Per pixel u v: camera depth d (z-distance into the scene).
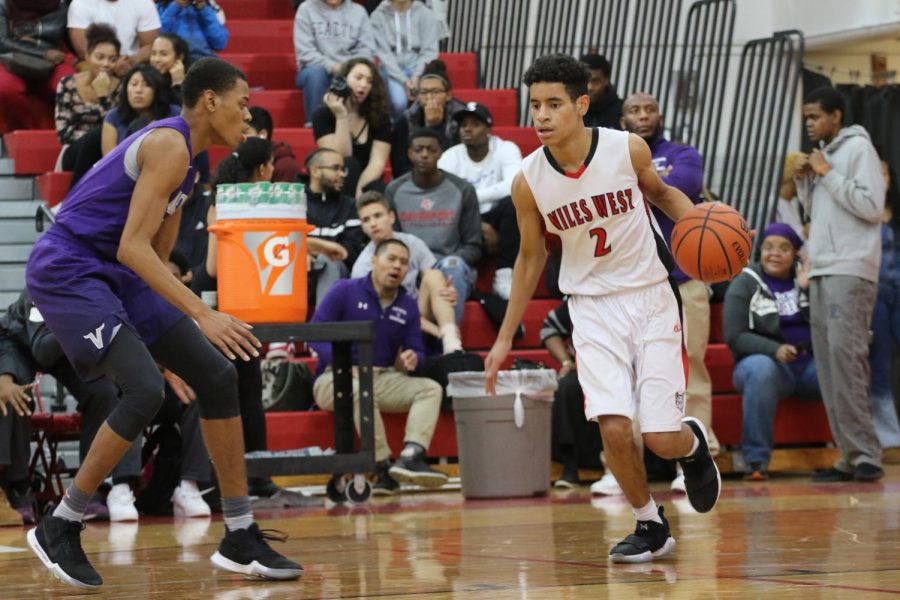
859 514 9.58
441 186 15.27
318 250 14.26
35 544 6.45
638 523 7.12
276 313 11.16
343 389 12.52
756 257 16.28
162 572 7.10
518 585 6.09
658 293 7.13
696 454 7.30
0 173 16.56
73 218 6.58
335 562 7.36
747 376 14.13
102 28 16.38
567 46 20.34
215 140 6.66
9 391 10.80
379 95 16.50
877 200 13.23
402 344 13.59
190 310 6.29
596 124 16.17
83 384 10.93
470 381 12.62
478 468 12.64
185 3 18.06
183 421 11.73
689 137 17.36
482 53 20.95
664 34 19.59
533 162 7.14
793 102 16.56
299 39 18.08
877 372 15.52
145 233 6.34
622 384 7.03
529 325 15.30
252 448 12.09
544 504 11.73
